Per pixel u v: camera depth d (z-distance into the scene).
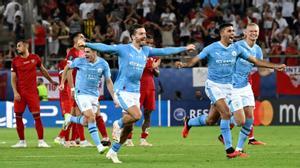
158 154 17.91
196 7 37.56
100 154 17.75
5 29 35.88
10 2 36.97
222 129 16.56
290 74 31.75
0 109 30.27
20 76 20.30
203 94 31.55
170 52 15.99
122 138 15.83
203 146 20.45
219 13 36.69
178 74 31.48
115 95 15.81
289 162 15.94
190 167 14.86
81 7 37.47
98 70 18.02
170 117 31.14
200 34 35.25
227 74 16.70
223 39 16.66
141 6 37.28
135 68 15.70
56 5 37.81
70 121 20.19
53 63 32.72
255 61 16.81
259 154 17.83
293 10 37.56
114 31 35.41
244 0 38.62
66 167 14.95
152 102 20.84
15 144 21.73
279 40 35.59
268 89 31.64
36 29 33.03
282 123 31.23
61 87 19.75
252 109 18.02
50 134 26.36
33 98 20.34
